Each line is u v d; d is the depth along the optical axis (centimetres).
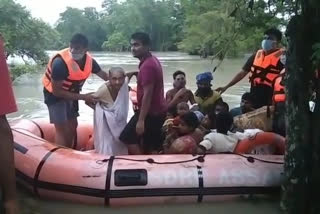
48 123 572
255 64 580
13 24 2295
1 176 188
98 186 416
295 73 381
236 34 477
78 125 584
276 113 511
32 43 2353
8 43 2108
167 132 488
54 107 501
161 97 471
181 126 480
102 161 431
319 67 374
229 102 1080
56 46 3588
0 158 186
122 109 480
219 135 470
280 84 476
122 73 480
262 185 433
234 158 448
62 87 489
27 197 441
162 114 473
